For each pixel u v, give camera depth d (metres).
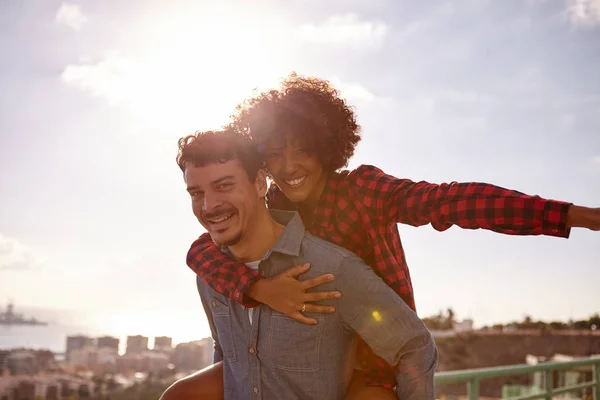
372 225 1.94
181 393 1.93
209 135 1.68
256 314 1.72
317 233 2.04
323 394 1.71
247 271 1.74
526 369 4.65
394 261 1.93
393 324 1.67
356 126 2.23
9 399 58.56
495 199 1.63
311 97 2.08
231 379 1.82
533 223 1.58
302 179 2.08
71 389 56.97
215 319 1.84
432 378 1.76
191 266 1.85
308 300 1.66
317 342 1.69
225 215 1.67
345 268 1.68
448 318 60.62
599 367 5.80
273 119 2.01
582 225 1.55
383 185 1.92
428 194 1.77
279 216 1.89
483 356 53.78
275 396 1.72
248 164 1.70
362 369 1.87
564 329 57.03
